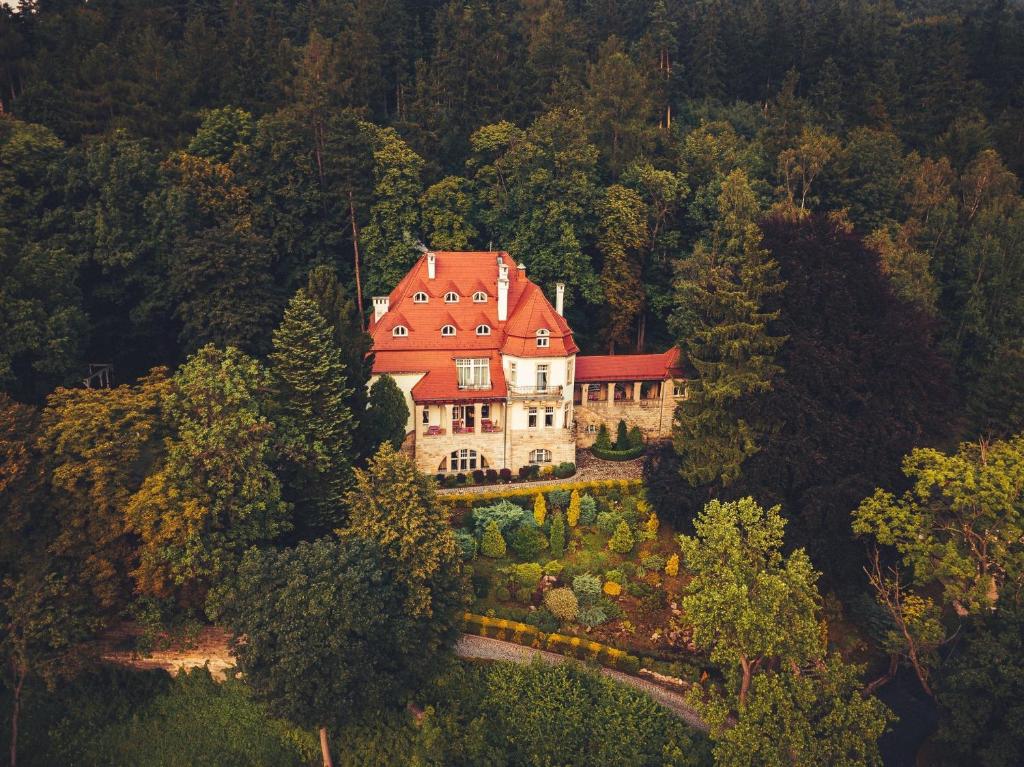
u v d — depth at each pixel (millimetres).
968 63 111625
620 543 49875
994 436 55312
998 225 75625
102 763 38281
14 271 50062
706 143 81000
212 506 38281
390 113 96188
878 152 83812
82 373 53156
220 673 40250
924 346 47219
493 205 76125
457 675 40031
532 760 36281
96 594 36969
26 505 36812
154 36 85500
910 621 39156
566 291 70812
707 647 42531
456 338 59906
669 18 126000
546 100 91938
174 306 62594
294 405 45719
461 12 102062
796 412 46094
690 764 35438
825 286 48188
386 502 38875
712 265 66125
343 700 33281
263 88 86750
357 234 72188
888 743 39219
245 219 66000
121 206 60906
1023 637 33438
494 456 59406
